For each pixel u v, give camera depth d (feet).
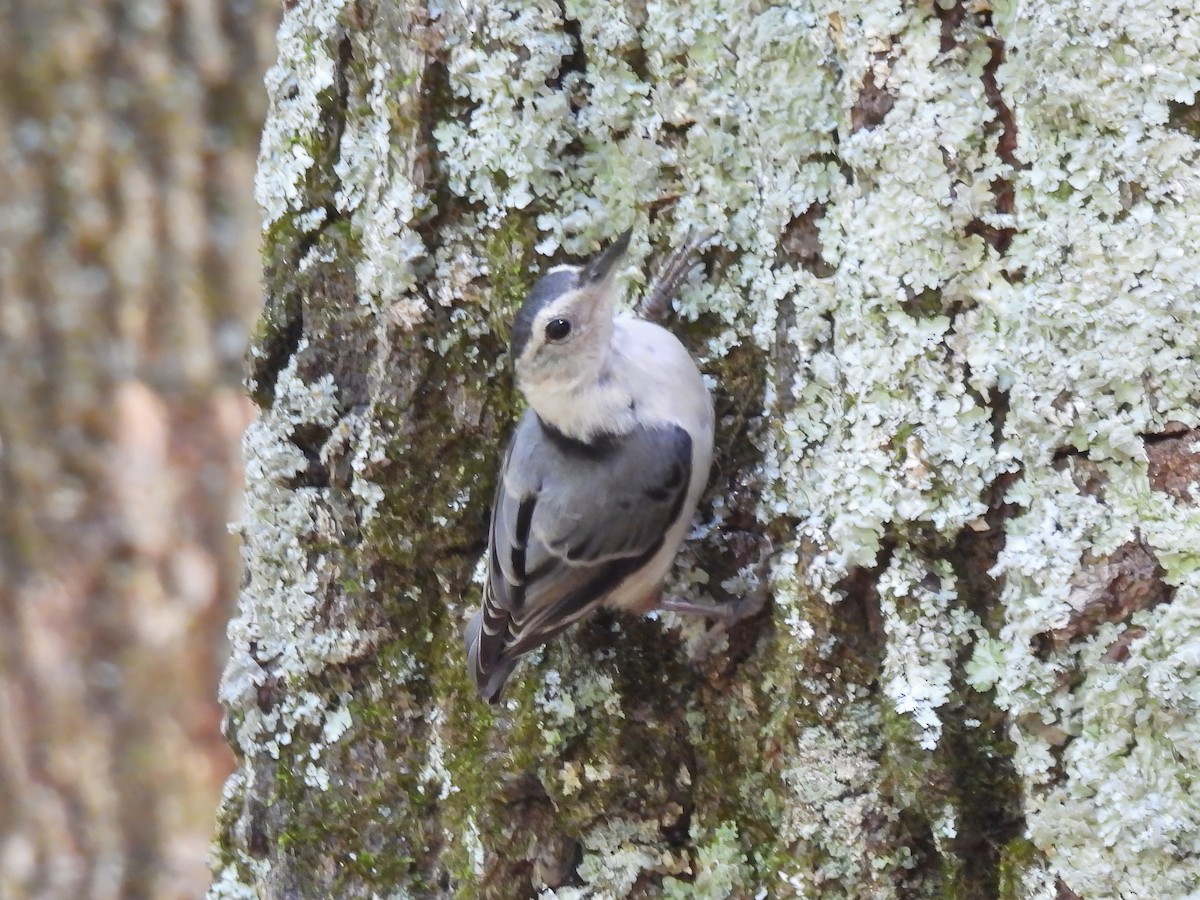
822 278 21.24
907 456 21.15
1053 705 21.06
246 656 21.48
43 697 22.47
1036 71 21.07
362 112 21.43
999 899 21.12
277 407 21.47
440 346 21.39
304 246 21.48
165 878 22.48
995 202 21.11
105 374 22.45
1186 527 21.02
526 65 21.34
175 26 22.44
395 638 21.43
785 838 21.22
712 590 21.34
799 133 21.24
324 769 21.45
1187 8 20.99
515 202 21.35
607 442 21.29
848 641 21.20
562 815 21.34
